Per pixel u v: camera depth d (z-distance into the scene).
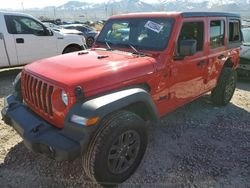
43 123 2.80
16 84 3.49
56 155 2.50
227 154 3.63
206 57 4.29
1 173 3.15
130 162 3.01
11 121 3.13
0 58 7.46
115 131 2.64
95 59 3.31
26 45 7.89
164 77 3.47
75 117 2.52
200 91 4.47
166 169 3.27
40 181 3.03
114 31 4.14
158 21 3.67
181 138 4.05
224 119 4.79
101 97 2.69
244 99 6.01
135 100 2.86
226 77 5.09
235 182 3.07
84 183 3.00
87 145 2.59
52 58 3.49
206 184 3.03
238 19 5.30
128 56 3.48
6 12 7.51
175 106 3.90
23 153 3.57
